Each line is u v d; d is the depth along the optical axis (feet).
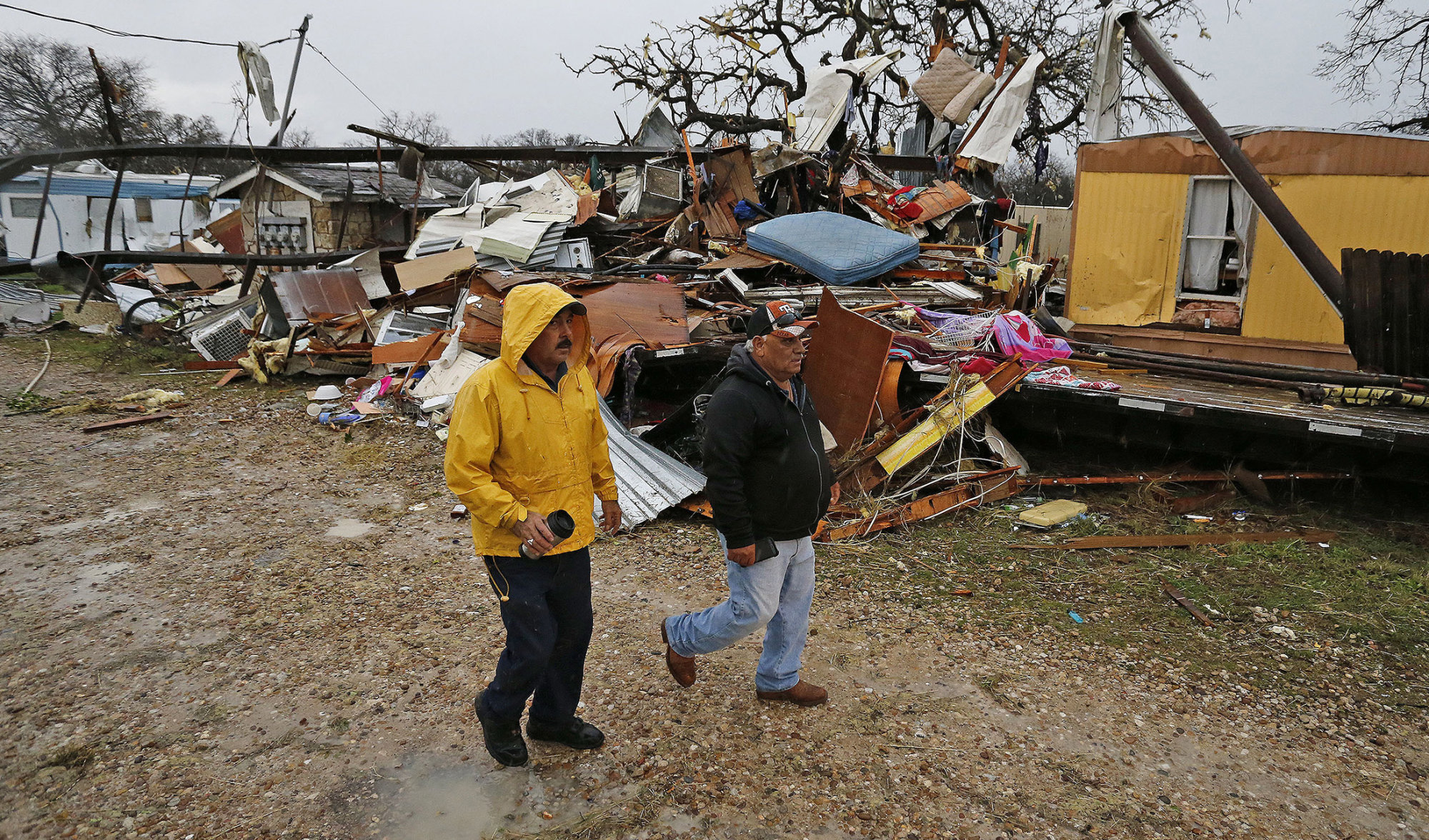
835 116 49.85
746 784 9.86
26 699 11.55
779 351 9.69
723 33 79.20
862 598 15.39
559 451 9.08
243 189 65.98
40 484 21.80
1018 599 15.53
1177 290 29.17
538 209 43.57
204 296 52.26
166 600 14.94
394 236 63.62
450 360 29.50
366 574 16.29
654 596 15.39
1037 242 65.31
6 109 107.04
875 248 32.63
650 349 24.48
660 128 69.51
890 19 76.23
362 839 8.84
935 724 11.27
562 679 9.86
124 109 110.73
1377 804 9.89
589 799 9.53
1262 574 16.70
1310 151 26.48
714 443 9.73
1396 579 16.40
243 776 9.89
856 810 9.46
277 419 29.63
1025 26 78.48
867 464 20.40
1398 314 21.84
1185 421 21.13
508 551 8.93
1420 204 25.30
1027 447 25.50
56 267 51.67
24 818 9.11
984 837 9.08
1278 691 12.42
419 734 10.77
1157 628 14.44
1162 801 9.82
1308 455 20.33
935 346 24.35
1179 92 25.70
